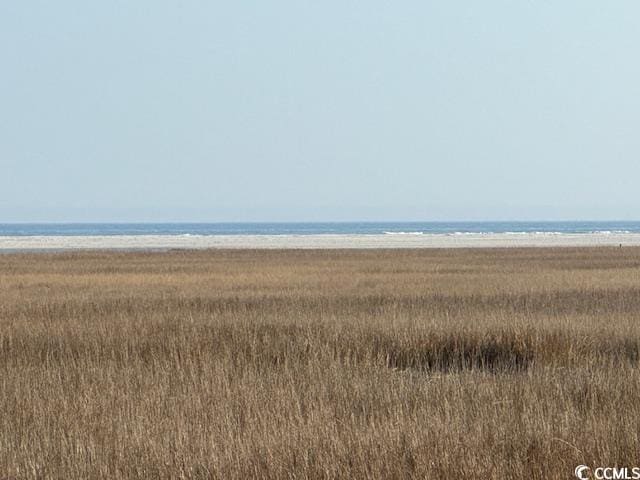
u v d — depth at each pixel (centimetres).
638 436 2147
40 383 2941
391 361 3803
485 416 2367
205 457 2072
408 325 4328
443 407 2469
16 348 3941
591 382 2788
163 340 4028
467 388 2738
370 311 5262
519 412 2445
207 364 3262
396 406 2516
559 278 8000
